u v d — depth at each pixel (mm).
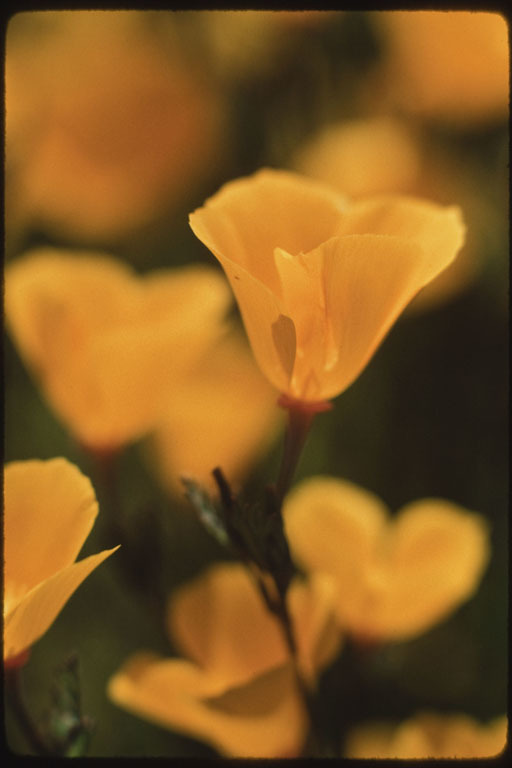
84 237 702
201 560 584
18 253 692
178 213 699
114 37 690
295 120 690
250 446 565
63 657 611
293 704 471
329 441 638
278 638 482
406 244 417
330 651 477
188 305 504
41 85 677
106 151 673
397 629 503
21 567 423
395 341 646
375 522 509
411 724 516
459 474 622
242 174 691
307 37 680
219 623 487
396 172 642
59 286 502
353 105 691
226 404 558
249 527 434
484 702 574
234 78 684
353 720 525
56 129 672
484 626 583
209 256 708
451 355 641
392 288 421
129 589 488
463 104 669
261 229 433
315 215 435
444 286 632
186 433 559
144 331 489
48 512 424
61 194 686
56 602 410
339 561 500
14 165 685
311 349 426
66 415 500
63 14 711
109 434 499
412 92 684
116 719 586
